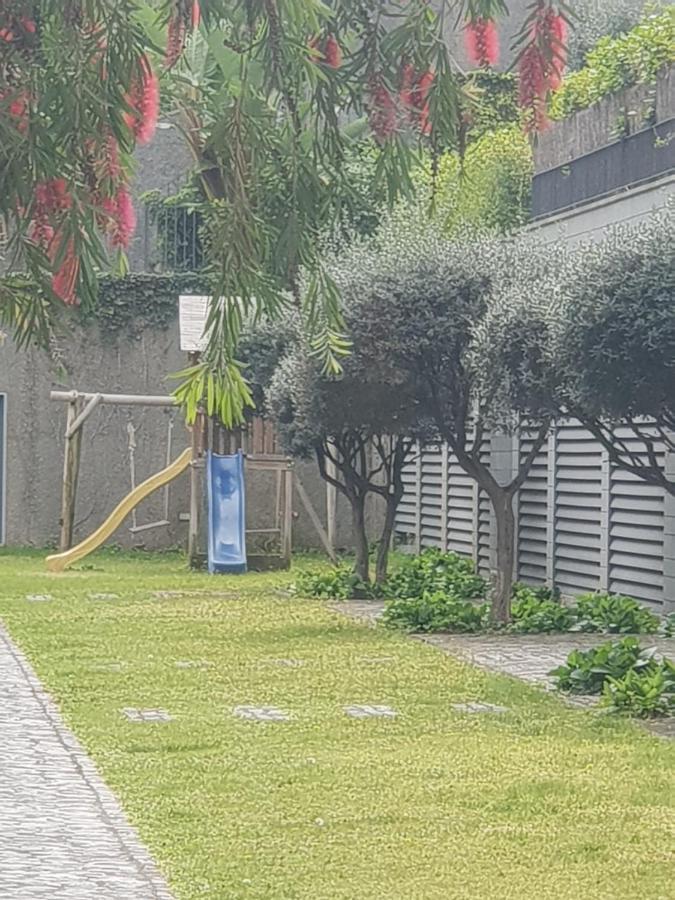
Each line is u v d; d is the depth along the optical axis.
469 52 4.25
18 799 7.80
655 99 15.59
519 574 19.97
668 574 15.79
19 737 9.47
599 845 6.87
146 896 6.07
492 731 9.69
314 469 27.09
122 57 3.94
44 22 3.94
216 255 4.27
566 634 14.88
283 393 18.28
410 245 14.66
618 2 19.44
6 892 6.11
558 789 7.98
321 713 10.32
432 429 17.33
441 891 6.13
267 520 26.92
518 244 15.01
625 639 11.75
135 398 23.62
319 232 4.46
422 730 9.71
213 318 4.35
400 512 26.22
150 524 25.48
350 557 26.38
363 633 14.75
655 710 10.20
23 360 26.42
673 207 12.20
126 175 4.05
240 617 16.16
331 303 4.46
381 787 8.06
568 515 18.38
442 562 20.44
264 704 10.70
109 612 16.62
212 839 6.99
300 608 17.14
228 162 4.32
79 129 3.88
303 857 6.66
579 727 9.83
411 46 4.33
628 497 16.80
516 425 14.48
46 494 26.56
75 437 23.64
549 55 4.18
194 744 9.23
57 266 3.86
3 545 26.48
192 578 21.39
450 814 7.46
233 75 4.39
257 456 23.14
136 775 8.39
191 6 4.07
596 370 10.97
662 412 11.30
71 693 11.15
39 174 3.82
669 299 10.70
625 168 16.20
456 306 14.42
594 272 10.96
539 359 12.80
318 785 8.11
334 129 4.39
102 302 26.41
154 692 11.19
